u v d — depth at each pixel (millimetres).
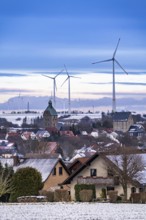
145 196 136625
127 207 111125
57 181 166500
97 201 139000
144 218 89188
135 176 152000
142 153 167750
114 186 150875
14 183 146750
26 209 105250
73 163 169375
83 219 87188
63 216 92000
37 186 147750
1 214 95125
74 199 147375
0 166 153375
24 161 175000
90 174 155000
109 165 152250
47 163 168250
